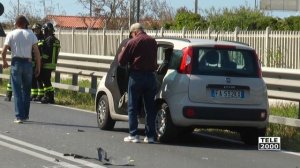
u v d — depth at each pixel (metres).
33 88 21.09
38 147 12.40
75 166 10.68
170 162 11.21
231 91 12.86
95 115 17.84
